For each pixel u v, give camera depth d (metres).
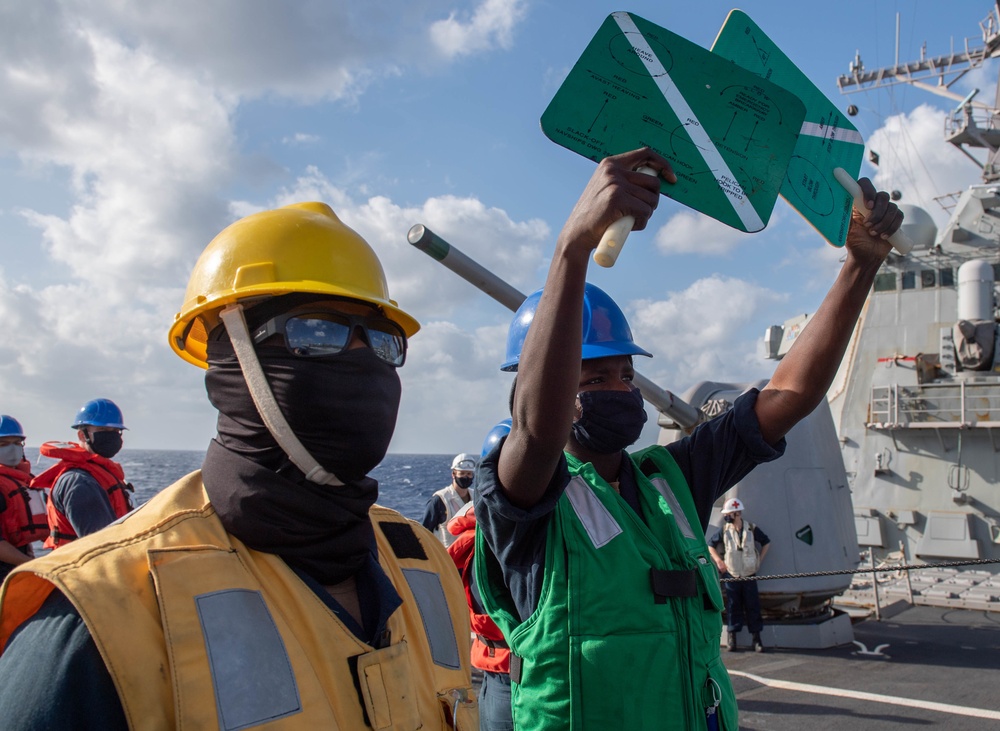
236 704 1.09
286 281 1.35
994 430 10.12
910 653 6.72
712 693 1.98
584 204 1.45
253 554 1.27
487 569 2.18
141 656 1.06
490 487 1.83
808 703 5.32
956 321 10.90
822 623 7.14
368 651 1.27
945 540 10.10
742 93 1.59
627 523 2.08
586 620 1.94
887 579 9.91
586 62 1.50
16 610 1.17
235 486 1.27
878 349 11.39
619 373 2.29
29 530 5.89
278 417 1.26
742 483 7.35
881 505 10.74
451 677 1.48
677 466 2.33
